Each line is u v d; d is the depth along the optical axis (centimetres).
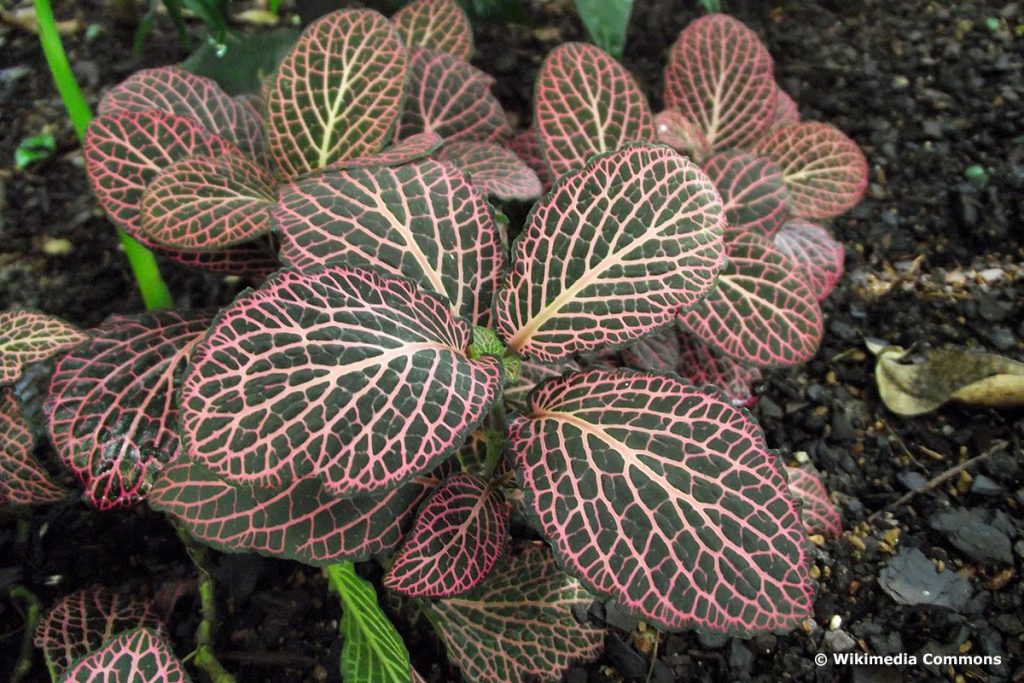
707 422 33
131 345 40
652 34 70
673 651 44
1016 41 66
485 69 68
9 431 42
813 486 44
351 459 30
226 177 39
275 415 30
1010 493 47
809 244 49
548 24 71
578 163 42
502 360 35
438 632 42
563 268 35
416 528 34
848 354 54
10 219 59
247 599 46
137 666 35
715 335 42
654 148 34
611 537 31
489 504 36
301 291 31
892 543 47
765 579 31
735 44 49
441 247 35
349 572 39
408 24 50
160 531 48
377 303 32
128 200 40
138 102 43
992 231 57
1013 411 50
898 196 59
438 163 37
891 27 68
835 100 64
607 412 34
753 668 44
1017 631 43
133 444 39
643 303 34
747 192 44
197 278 57
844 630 44
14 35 70
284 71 41
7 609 46
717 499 32
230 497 34
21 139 63
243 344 30
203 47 60
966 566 46
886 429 51
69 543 47
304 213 35
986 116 62
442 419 31
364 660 39
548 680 40
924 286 55
